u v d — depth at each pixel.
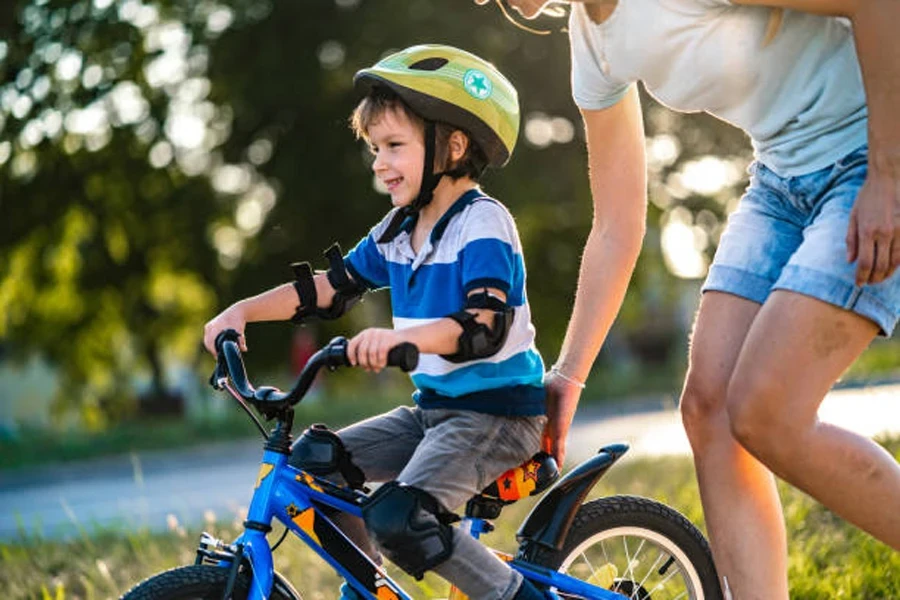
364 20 34.69
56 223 36.47
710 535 6.95
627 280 7.61
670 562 7.84
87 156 35.69
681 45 6.41
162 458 32.66
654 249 37.62
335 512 6.80
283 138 35.69
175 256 37.84
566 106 35.22
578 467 7.35
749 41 6.34
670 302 40.25
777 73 6.40
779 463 6.43
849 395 32.00
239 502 22.58
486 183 34.78
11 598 11.35
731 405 6.44
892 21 5.90
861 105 6.37
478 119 6.97
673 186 37.19
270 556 6.43
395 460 7.05
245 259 36.81
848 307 6.21
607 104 7.36
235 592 6.28
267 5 35.56
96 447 33.84
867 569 9.38
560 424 7.46
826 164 6.45
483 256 6.63
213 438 34.88
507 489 7.00
